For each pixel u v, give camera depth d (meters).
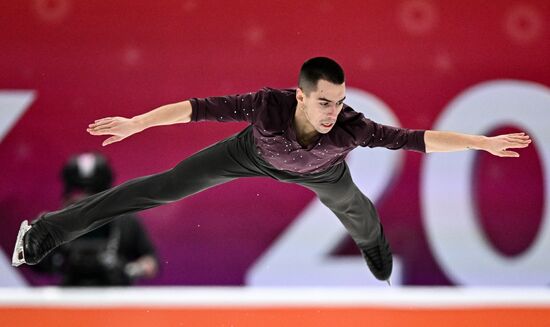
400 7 21.91
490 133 21.95
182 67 21.73
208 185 13.13
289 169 12.56
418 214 21.95
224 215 22.00
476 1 21.98
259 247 21.95
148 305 14.05
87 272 16.72
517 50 22.03
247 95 11.91
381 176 21.83
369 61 21.83
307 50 21.77
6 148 21.52
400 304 14.04
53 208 21.59
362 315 14.07
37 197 21.56
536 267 22.12
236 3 21.78
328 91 11.00
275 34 21.78
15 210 21.52
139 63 21.69
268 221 21.95
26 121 21.58
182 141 21.98
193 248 21.92
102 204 13.06
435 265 21.92
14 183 21.52
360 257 21.84
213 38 21.77
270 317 14.06
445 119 21.86
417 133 11.91
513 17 22.03
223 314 13.98
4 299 14.10
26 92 21.55
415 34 21.91
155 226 21.92
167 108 11.55
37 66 21.58
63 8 21.62
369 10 21.88
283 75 21.75
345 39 21.83
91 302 14.07
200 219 21.98
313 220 21.92
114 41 21.69
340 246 21.88
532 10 22.05
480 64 21.98
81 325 13.90
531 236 22.19
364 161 21.86
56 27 21.61
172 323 13.98
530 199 22.17
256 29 21.80
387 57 21.86
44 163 21.58
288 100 11.74
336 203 13.63
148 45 21.70
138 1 21.72
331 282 21.73
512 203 22.20
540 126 22.08
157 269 17.83
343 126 11.80
